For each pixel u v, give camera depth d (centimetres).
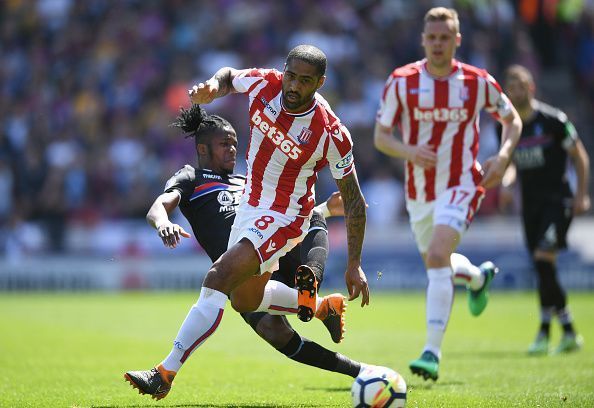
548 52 9125
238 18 8725
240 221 2177
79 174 7981
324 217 2442
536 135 3681
